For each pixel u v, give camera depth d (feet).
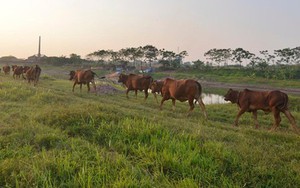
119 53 314.96
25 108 34.86
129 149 21.53
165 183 16.07
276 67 227.81
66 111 29.17
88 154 19.49
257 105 37.47
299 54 243.19
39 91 48.14
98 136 23.99
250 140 26.81
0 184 15.33
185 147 21.16
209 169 18.06
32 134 23.36
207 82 190.49
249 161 19.80
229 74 219.00
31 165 16.92
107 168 17.11
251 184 17.46
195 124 33.81
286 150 24.41
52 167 16.89
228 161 19.51
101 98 57.82
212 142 22.58
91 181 15.29
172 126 28.27
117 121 27.81
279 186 17.20
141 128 25.17
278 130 36.04
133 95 74.23
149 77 62.64
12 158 17.89
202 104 43.68
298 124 42.14
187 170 17.81
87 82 66.08
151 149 20.58
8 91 45.29
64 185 15.30
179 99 45.44
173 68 271.90
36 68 75.36
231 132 30.81
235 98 42.57
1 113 31.32
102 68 281.33
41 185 15.16
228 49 296.92
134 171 17.06
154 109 48.21
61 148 20.66
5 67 120.47
